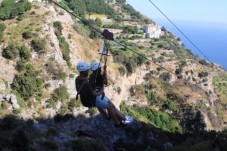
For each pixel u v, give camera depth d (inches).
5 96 3494.1
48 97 3833.7
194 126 5610.2
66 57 4276.6
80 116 3939.5
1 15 4301.2
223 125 6205.7
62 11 5083.7
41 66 3969.0
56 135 2906.0
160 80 5954.7
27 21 4301.2
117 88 5029.5
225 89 6879.9
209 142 2906.0
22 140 2335.1
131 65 5477.4
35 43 4013.3
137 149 4069.9
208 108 5979.3
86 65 590.6
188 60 6727.4
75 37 4918.8
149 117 5452.8
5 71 3742.6
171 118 5659.5
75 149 2815.0
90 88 589.6
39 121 3609.7
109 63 5172.2
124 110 5177.2
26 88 3698.3
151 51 6934.1
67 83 4045.3
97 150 2910.9
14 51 3853.3
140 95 5605.3
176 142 4702.3
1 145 2210.9
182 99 5831.7
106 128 4020.7
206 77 6451.8
